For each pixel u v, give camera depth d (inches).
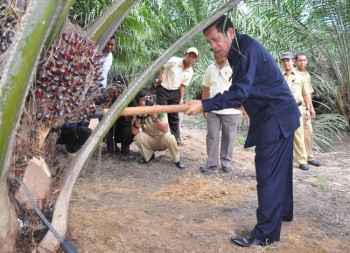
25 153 90.1
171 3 374.0
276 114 122.8
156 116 219.9
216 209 159.0
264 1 318.7
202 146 292.7
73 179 97.9
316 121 339.3
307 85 242.5
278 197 123.3
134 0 104.4
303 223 144.9
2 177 78.8
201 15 272.7
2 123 72.5
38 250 92.5
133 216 146.1
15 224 87.8
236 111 216.8
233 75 123.7
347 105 355.3
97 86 95.2
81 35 91.0
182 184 194.5
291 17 324.2
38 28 69.1
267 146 122.6
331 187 195.9
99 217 141.9
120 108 100.2
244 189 188.7
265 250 121.4
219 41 122.0
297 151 235.0
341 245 127.9
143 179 203.5
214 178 210.7
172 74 269.7
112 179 200.8
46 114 89.4
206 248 121.0
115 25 108.0
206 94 224.8
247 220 146.9
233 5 98.5
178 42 99.6
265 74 122.2
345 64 343.6
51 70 84.5
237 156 265.9
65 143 116.5
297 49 373.7
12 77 70.2
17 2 80.0
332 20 323.0
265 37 374.0
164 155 255.3
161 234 129.3
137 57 346.6
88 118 115.7
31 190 91.7
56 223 94.4
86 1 231.9
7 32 79.4
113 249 116.6
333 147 313.0
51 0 68.6
